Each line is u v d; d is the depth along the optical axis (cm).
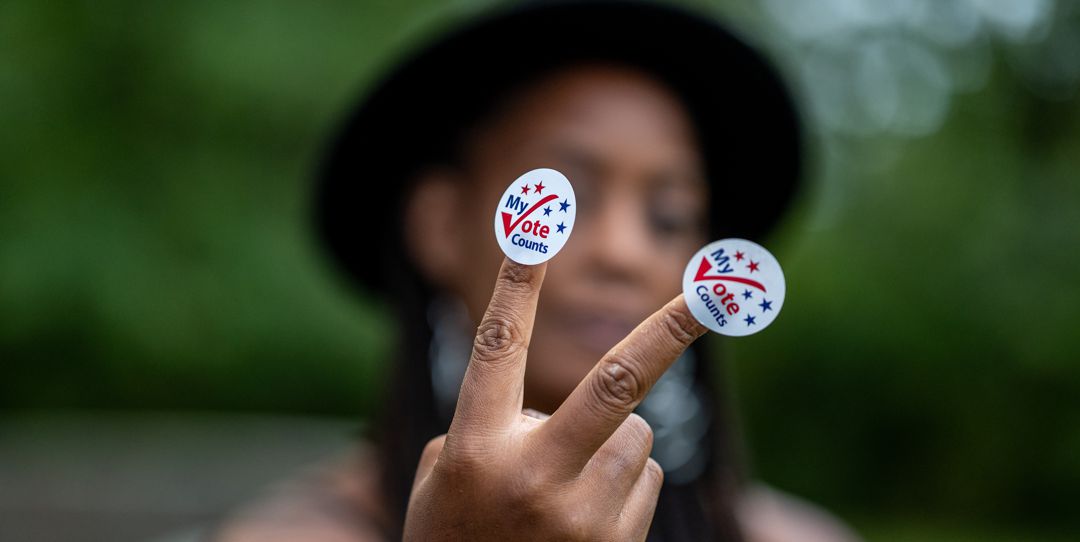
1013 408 943
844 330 919
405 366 188
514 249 100
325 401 804
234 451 421
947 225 934
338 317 746
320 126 691
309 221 229
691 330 98
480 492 96
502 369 99
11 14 724
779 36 1033
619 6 183
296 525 165
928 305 923
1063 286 908
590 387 96
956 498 972
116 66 736
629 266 172
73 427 542
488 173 187
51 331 714
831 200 987
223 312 723
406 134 206
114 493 366
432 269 196
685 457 190
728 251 102
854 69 1047
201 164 749
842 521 971
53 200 710
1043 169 980
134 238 721
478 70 190
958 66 1030
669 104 189
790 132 217
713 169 219
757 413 974
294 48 691
